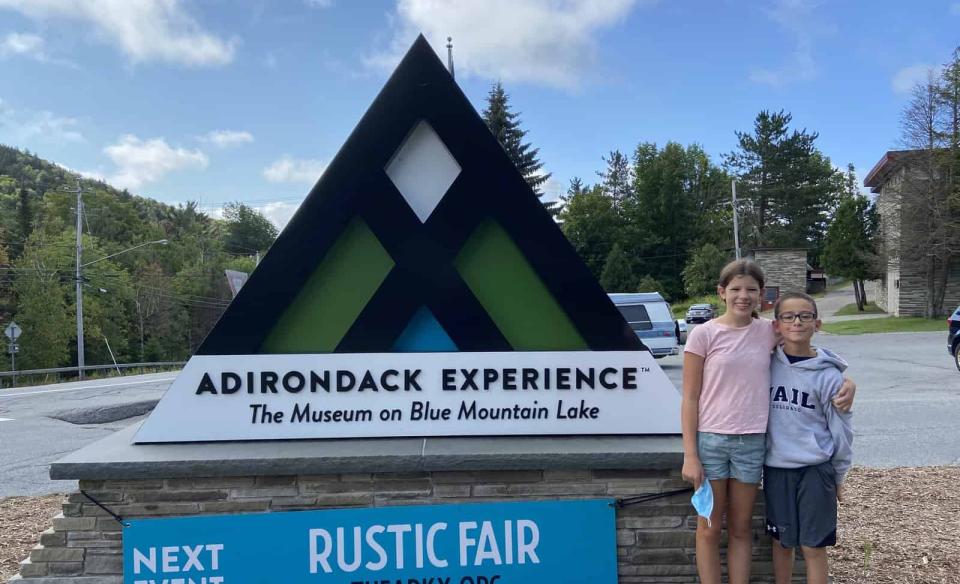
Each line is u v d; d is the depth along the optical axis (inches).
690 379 126.4
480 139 156.9
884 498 215.3
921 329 1109.7
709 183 2837.1
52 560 136.6
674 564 141.0
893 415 363.9
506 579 140.3
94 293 2027.6
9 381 1048.8
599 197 2625.5
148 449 144.5
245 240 4013.3
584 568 140.6
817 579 124.3
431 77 157.2
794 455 122.1
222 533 136.9
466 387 152.9
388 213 155.3
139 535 135.8
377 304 153.9
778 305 124.3
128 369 1382.9
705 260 2085.4
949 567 161.5
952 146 1210.6
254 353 151.9
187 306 2704.2
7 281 1956.2
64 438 374.9
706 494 123.6
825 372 122.6
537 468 139.8
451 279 154.8
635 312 684.7
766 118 2726.4
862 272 1615.4
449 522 139.4
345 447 144.6
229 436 150.0
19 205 2785.4
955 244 1233.4
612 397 153.6
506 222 156.2
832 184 2765.7
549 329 157.6
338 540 138.2
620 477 141.8
